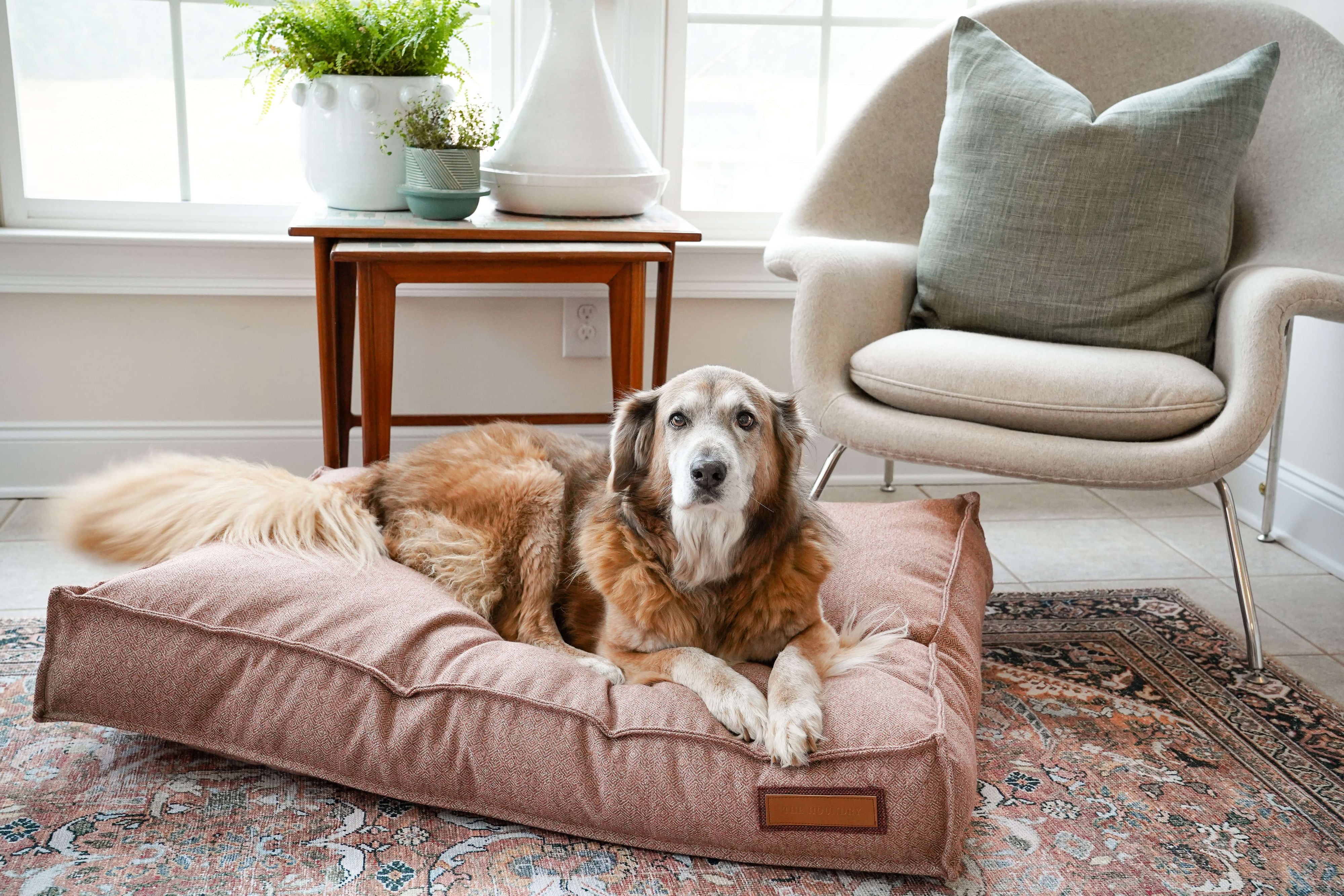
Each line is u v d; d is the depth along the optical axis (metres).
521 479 1.96
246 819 1.57
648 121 3.02
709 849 1.51
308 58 2.38
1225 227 2.29
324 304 2.35
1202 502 3.17
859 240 2.57
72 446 2.89
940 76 2.66
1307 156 2.35
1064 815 1.67
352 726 1.58
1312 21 2.44
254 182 2.95
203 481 1.92
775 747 1.48
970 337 2.26
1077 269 2.28
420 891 1.44
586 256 2.30
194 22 2.79
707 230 3.14
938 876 1.48
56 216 2.84
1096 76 2.61
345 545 1.88
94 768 1.68
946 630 1.87
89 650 1.62
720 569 1.74
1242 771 1.80
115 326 2.83
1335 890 1.51
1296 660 2.22
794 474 1.79
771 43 3.03
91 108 2.81
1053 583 2.58
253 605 1.66
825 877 1.51
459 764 1.55
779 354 3.16
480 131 2.51
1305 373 2.80
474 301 2.97
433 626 1.69
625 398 2.31
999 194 2.33
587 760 1.53
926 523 2.24
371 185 2.45
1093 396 2.02
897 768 1.47
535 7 2.88
